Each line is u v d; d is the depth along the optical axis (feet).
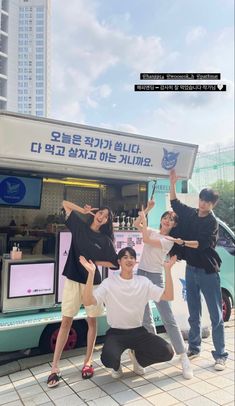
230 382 9.52
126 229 13.20
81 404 8.36
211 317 10.67
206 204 10.50
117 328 9.16
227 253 16.97
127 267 9.12
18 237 15.23
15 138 9.55
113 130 11.19
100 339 13.21
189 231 10.96
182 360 9.97
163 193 14.23
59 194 16.38
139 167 12.09
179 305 13.10
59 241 11.86
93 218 10.55
